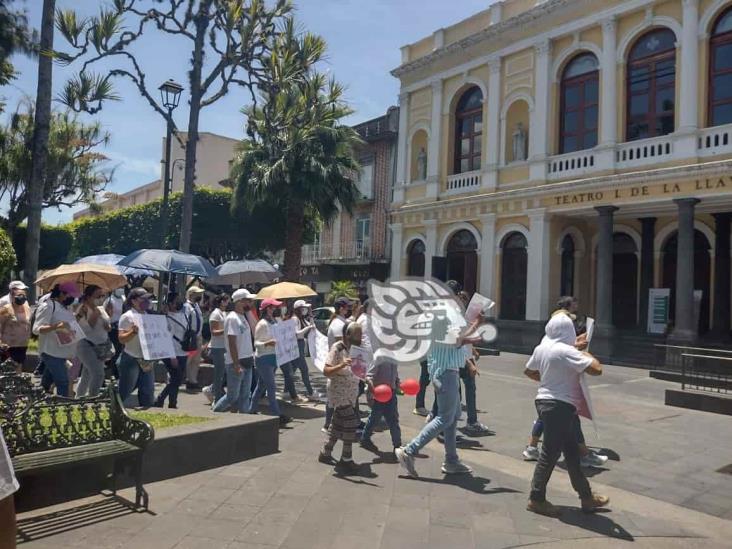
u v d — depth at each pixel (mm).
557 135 19453
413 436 7551
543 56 19516
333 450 6680
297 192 18703
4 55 12016
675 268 18938
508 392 11180
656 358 15062
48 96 12148
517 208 20078
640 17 17297
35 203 12086
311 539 4312
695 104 15828
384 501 5152
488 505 5145
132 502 4855
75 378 9367
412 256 24703
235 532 4371
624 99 17625
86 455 4535
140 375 7625
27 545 4008
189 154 12875
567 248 20281
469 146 22719
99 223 31094
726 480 6117
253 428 6238
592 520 4891
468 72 22234
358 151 29750
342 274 30000
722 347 15102
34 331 7191
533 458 6613
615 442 7605
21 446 4527
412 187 24453
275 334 7973
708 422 8914
